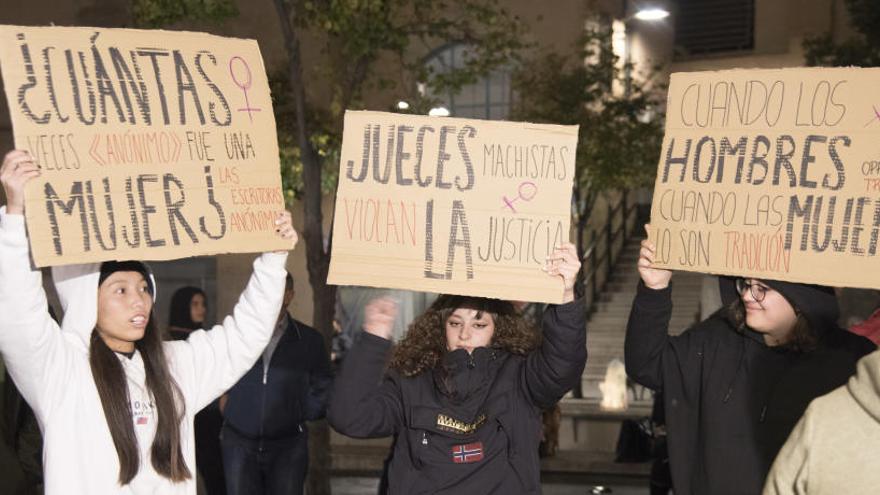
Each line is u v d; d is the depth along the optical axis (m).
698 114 4.39
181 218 4.12
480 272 4.48
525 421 4.52
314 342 7.20
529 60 18.86
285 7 10.14
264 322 4.41
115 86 4.04
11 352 3.76
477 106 20.17
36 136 3.86
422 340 4.57
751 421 4.24
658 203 4.43
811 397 4.14
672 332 20.70
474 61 11.50
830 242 4.16
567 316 4.36
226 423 7.16
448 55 18.62
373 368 4.34
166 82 4.15
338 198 4.54
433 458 4.42
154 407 4.10
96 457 3.91
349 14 9.74
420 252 4.51
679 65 27.50
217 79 4.27
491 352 4.56
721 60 27.11
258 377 7.07
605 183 18.48
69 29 3.97
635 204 24.69
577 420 17.27
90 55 4.00
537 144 4.48
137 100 4.07
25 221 3.80
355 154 4.54
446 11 13.63
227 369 4.39
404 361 4.55
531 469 4.50
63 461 3.86
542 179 4.47
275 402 7.05
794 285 4.19
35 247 3.81
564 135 4.47
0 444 5.61
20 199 3.71
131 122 4.05
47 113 3.89
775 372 4.25
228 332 4.42
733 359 4.32
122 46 4.07
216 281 18.30
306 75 15.28
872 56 15.82
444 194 4.51
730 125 4.33
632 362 4.53
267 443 7.09
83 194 3.93
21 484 5.64
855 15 15.57
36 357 3.79
